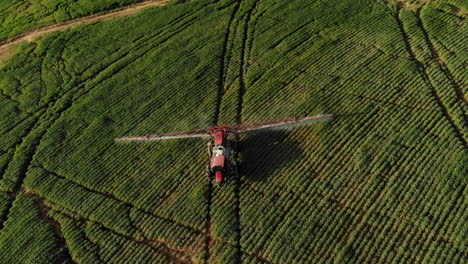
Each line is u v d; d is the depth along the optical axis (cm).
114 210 2044
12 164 2352
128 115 2500
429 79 2348
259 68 2630
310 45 2702
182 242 1884
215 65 2702
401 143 2075
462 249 1675
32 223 2052
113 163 2261
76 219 2053
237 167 2067
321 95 2386
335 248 1767
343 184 1969
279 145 2181
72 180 2225
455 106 2173
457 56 2419
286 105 2375
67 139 2436
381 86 2362
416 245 1727
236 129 2233
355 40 2670
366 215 1845
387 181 1948
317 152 2117
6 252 1958
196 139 2292
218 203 1995
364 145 2102
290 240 1819
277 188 2009
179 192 2075
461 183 1873
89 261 1877
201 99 2512
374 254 1731
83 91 2727
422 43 2544
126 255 1877
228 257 1798
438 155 1994
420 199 1859
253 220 1909
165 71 2727
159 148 2286
